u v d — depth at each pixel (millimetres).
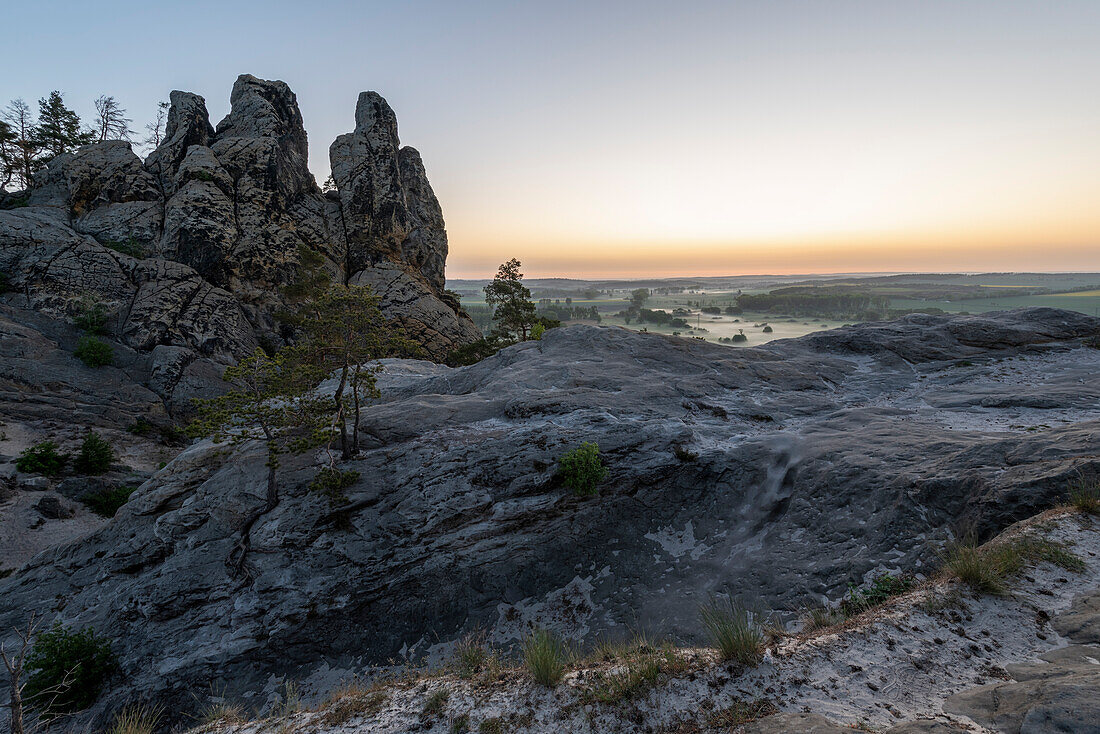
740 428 19844
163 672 13320
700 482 17188
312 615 14266
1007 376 22922
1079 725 3764
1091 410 17094
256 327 58938
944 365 25344
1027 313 29266
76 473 34562
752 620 11422
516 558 15641
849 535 12797
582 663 6688
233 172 62531
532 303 59125
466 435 19250
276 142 66500
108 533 17812
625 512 16766
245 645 13844
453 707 6070
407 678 7395
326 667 13703
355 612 14492
